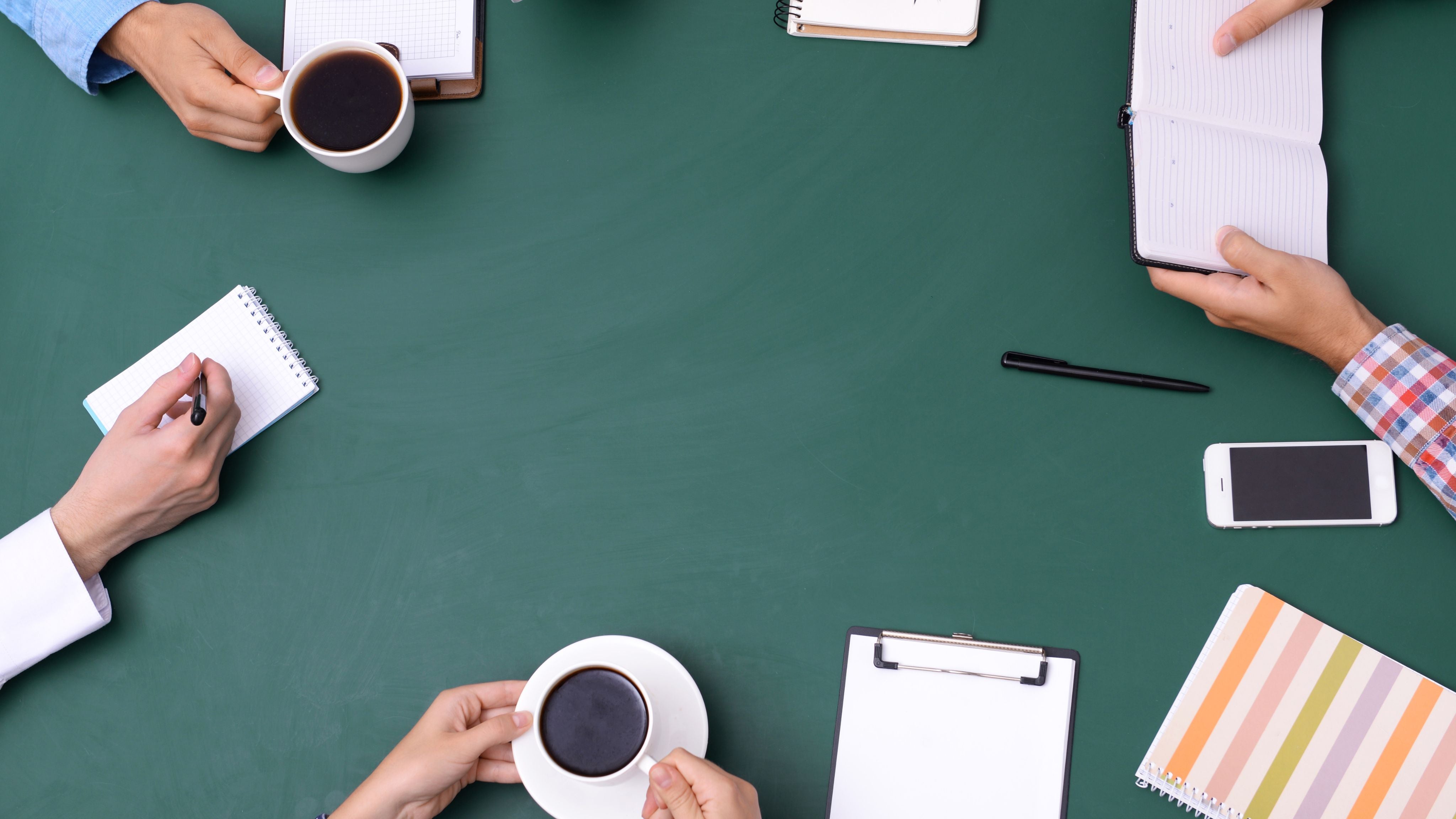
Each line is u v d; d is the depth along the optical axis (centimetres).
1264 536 114
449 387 119
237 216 121
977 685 112
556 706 100
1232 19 109
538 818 112
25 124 122
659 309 119
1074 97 119
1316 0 110
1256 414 115
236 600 116
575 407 118
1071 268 118
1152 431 116
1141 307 117
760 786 112
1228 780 109
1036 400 117
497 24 121
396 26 118
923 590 114
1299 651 111
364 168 111
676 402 118
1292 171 110
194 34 112
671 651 114
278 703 115
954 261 118
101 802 114
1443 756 108
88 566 112
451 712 105
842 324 118
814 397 117
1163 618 113
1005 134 119
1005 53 120
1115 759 111
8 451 118
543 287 120
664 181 120
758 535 116
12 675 112
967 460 116
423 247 120
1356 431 114
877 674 113
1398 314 116
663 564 116
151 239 121
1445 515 112
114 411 117
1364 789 108
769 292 119
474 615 116
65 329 120
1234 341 116
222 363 118
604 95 121
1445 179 117
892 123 120
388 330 119
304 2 118
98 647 115
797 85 121
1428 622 112
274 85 110
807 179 120
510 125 121
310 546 117
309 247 121
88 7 113
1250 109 110
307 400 119
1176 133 108
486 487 118
